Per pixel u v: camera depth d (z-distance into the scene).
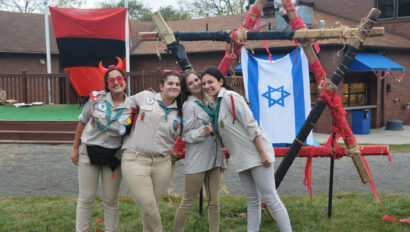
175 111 3.79
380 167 8.84
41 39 21.77
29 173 7.96
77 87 16.09
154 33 4.91
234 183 7.19
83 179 3.88
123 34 16.17
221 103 3.74
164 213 5.20
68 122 11.99
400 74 18.20
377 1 19.22
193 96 3.87
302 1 21.03
